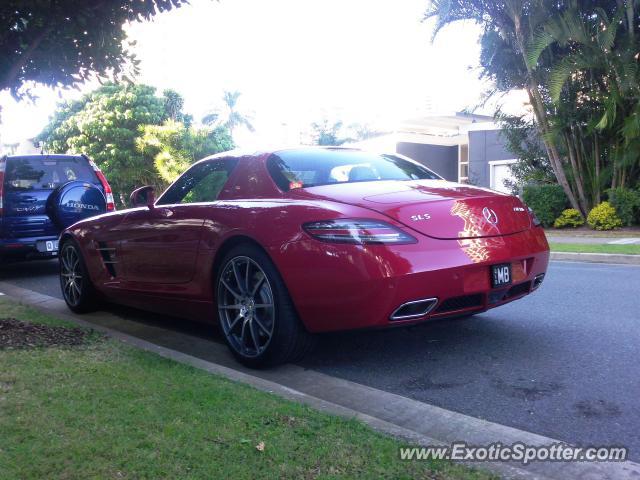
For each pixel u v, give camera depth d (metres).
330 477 2.55
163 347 4.66
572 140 16.33
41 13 4.89
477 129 24.95
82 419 3.08
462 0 15.51
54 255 9.46
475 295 3.97
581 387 3.89
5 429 2.95
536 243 4.36
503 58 16.03
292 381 4.12
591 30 14.55
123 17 5.38
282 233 3.99
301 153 4.86
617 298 6.57
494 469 2.67
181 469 2.59
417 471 2.61
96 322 6.02
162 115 31.50
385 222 3.78
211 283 4.63
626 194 15.31
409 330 5.37
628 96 14.50
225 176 4.93
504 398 3.76
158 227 5.09
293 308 4.05
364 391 3.91
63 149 31.56
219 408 3.24
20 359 4.05
